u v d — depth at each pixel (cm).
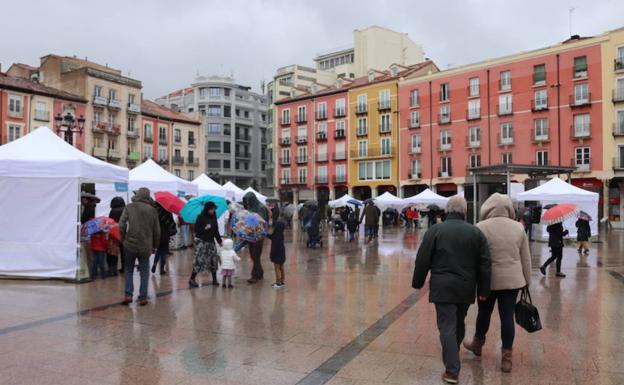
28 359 510
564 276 1104
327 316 710
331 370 484
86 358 515
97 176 1066
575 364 505
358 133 5600
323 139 5903
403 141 5241
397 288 953
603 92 4050
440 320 459
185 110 8038
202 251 947
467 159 4778
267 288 947
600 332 628
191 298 838
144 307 761
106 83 5319
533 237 2259
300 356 527
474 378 466
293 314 721
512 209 512
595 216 2231
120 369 483
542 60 4356
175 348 551
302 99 6097
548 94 4312
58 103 4828
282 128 6303
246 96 8212
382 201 3791
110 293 874
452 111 4888
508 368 481
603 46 4053
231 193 2322
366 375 471
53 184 1009
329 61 8269
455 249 456
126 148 5525
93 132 5153
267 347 557
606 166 4025
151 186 1667
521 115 4459
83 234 1021
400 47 7044
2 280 1002
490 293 494
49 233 1008
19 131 4509
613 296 873
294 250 1775
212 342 575
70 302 795
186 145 6319
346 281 1041
